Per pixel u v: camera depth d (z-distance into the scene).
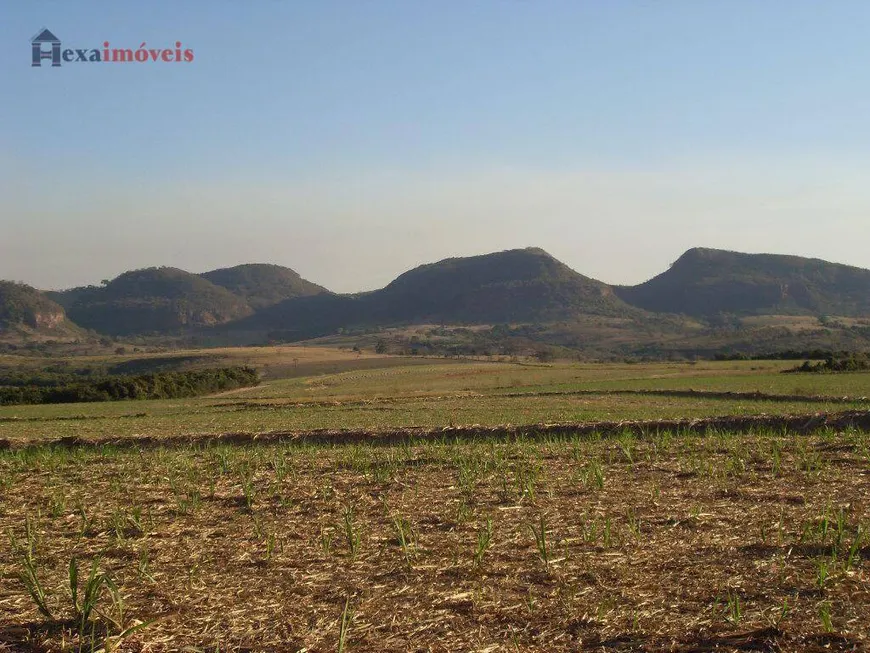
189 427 34.97
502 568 8.35
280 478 14.49
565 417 33.09
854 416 22.58
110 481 15.09
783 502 10.99
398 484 13.59
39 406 67.31
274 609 7.40
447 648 6.39
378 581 8.12
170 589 8.08
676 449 16.53
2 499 13.49
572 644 6.40
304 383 94.75
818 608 6.88
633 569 8.15
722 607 7.01
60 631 7.00
